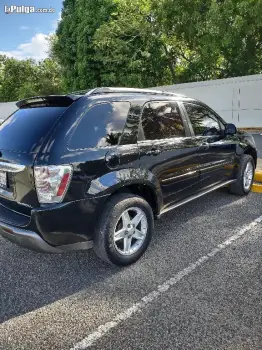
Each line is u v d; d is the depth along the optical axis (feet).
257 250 11.30
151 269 10.28
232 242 11.98
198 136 13.69
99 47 59.11
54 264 10.85
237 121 46.60
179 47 64.34
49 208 8.70
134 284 9.48
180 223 13.97
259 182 19.67
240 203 16.37
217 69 62.85
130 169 10.28
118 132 10.29
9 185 9.65
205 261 10.65
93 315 8.16
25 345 7.19
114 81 61.93
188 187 13.16
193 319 7.84
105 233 9.76
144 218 10.87
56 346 7.14
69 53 69.00
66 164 8.78
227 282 9.37
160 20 52.75
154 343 7.13
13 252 11.79
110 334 7.46
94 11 62.03
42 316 8.17
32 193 8.93
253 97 44.45
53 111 9.72
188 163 12.91
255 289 8.98
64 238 9.16
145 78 63.77
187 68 66.44
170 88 53.36
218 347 6.93
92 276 10.03
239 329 7.45
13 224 9.30
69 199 8.89
